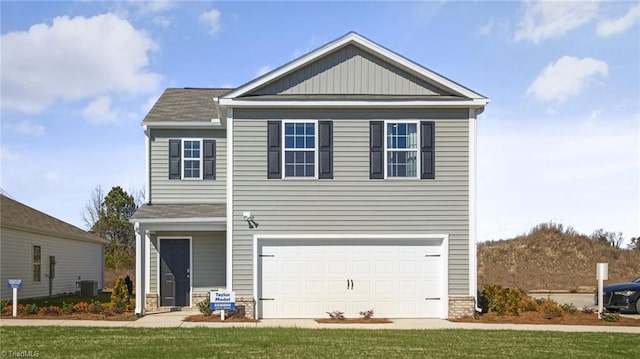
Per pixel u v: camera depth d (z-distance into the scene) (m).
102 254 35.41
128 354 11.10
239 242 17.30
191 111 21.73
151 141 20.92
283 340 12.88
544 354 11.70
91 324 15.61
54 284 28.05
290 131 17.58
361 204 17.48
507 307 18.06
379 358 10.98
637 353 11.95
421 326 15.71
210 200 20.84
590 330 15.32
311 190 17.44
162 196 20.80
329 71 18.00
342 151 17.56
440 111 17.73
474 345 12.59
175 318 17.17
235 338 13.12
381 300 17.47
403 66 17.97
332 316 17.05
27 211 27.88
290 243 17.47
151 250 20.19
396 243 17.59
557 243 43.66
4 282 22.83
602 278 18.06
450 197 17.58
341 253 17.53
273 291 17.34
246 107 17.45
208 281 20.25
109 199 53.34
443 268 17.48
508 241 45.97
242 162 17.42
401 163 17.67
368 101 17.44
